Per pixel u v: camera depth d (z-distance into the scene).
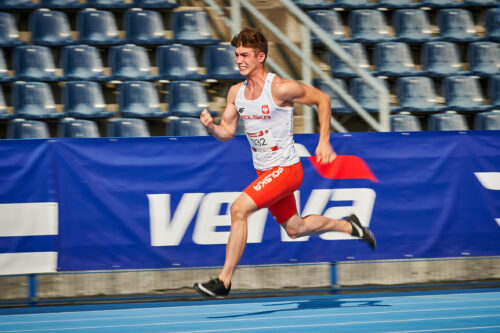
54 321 15.33
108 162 16.72
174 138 16.97
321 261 17.53
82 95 24.17
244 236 13.85
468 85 27.11
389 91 27.09
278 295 18.08
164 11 28.09
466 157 17.92
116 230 16.75
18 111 23.88
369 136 17.62
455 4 30.50
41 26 26.62
